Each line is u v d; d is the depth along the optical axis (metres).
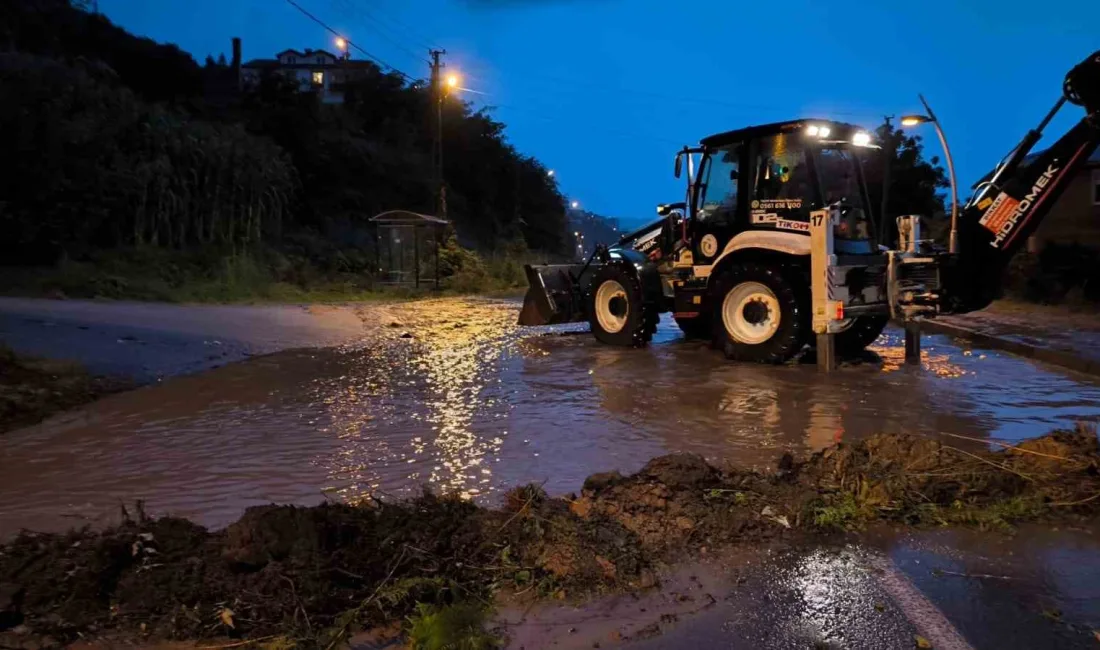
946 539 4.71
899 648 3.52
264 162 27.88
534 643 3.57
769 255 11.39
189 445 6.83
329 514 4.48
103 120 23.61
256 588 3.83
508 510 4.89
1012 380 9.88
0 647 3.42
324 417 7.91
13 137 21.06
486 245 46.56
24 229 20.61
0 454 6.55
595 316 13.64
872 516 4.98
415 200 42.59
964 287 10.23
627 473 5.99
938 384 9.59
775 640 3.59
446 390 9.32
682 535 4.67
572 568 4.16
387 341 13.82
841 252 11.08
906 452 5.83
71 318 12.55
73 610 3.68
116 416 7.90
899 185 28.81
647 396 8.92
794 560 4.42
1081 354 11.07
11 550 4.24
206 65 56.88
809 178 11.09
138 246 22.36
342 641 3.54
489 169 53.34
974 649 3.50
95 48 40.00
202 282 21.00
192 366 10.65
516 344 13.52
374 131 47.66
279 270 24.02
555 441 6.97
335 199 37.56
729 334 11.56
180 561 4.11
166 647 3.47
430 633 3.51
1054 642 3.56
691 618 3.79
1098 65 8.91
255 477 5.93
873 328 12.34
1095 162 25.36
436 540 4.37
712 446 6.79
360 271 28.25
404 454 6.56
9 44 29.67
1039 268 21.30
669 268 13.14
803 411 8.13
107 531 4.45
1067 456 5.78
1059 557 4.46
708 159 12.29
